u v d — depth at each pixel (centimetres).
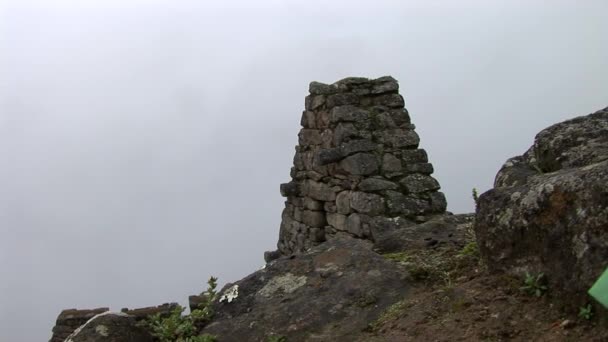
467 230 462
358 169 794
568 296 274
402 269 384
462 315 306
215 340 359
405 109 884
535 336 271
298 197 970
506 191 338
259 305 384
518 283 309
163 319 399
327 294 373
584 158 341
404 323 321
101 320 357
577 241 273
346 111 841
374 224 739
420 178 809
